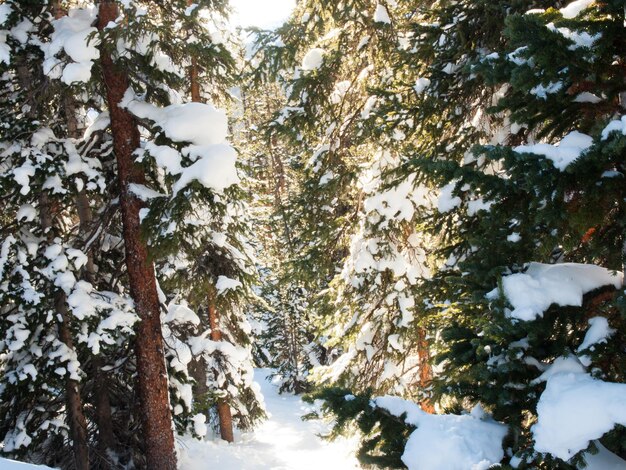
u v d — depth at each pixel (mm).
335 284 10656
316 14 8562
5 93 9227
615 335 2918
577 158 2605
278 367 33188
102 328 8305
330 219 9969
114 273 9891
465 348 3518
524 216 3146
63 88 8414
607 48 2883
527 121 3508
